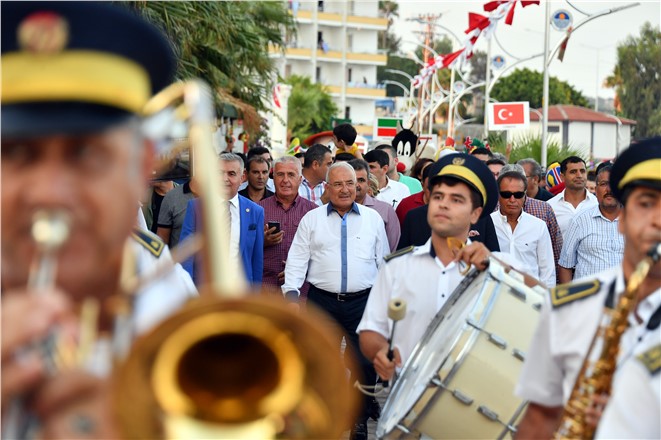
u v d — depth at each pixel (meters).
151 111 2.01
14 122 1.82
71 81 1.84
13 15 1.86
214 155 2.04
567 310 3.62
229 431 1.77
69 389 1.90
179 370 1.76
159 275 2.13
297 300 8.16
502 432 4.49
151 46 1.96
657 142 3.58
